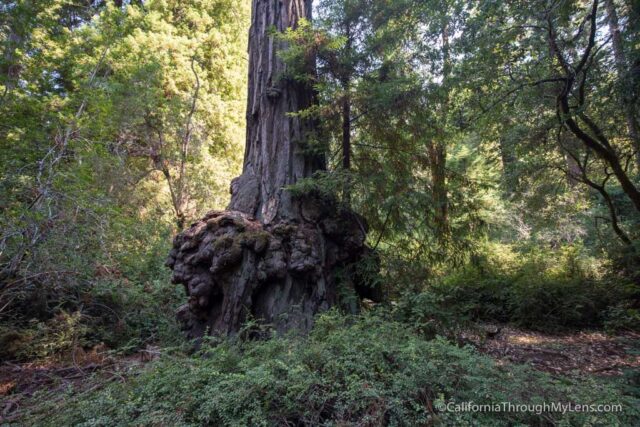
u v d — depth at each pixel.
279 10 5.69
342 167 5.60
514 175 7.33
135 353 4.57
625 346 5.84
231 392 2.63
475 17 5.32
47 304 4.83
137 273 6.27
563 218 9.07
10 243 4.50
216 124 10.74
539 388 2.66
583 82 5.61
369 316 3.96
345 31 5.83
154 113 8.53
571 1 4.85
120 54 8.25
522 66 5.80
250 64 5.76
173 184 9.30
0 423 2.70
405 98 4.98
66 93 7.46
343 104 5.18
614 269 8.09
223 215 4.55
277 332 4.02
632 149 7.14
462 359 2.86
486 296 8.02
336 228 4.89
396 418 2.44
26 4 6.44
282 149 5.17
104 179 6.81
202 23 11.64
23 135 5.54
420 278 5.45
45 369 3.89
